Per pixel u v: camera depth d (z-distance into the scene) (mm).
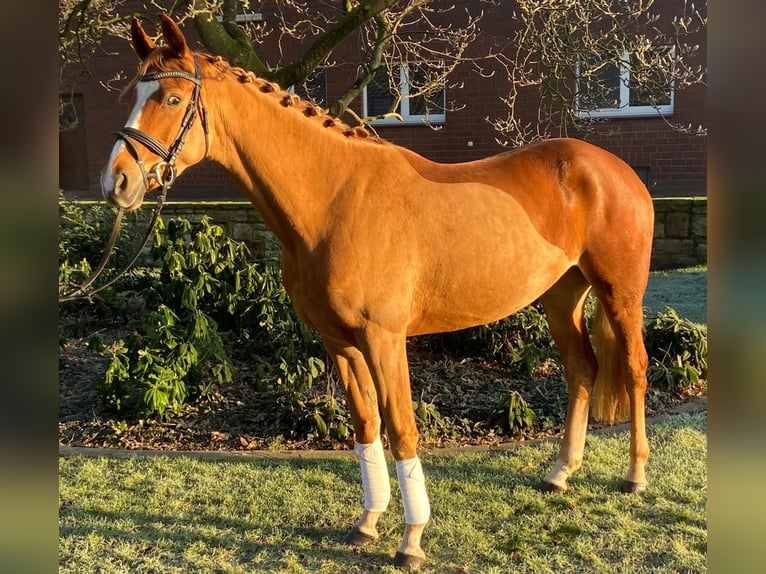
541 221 2645
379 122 10352
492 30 9523
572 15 6547
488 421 3979
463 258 2436
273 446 3752
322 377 4453
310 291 2340
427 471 3314
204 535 2777
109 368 4008
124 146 2012
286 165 2289
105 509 3000
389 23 4719
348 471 3361
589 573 2418
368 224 2311
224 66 2270
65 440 3871
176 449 3756
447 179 2539
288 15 9422
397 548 2588
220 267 5078
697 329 4719
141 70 2111
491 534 2717
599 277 2875
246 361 5051
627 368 2971
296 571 2488
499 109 9844
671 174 9867
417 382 4625
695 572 2389
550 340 5000
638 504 2916
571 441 3127
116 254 6430
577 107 6133
